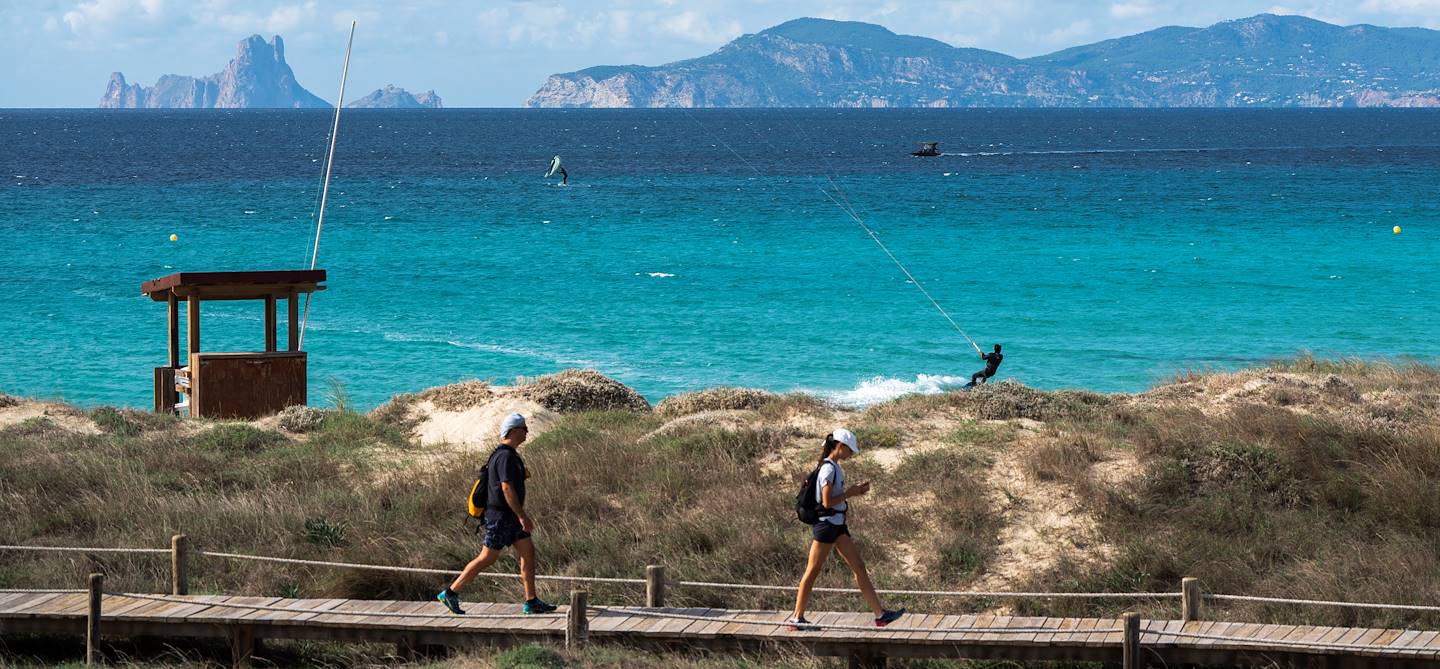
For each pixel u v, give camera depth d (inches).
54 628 740.7
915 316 2613.2
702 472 1066.7
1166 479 973.8
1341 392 1347.2
